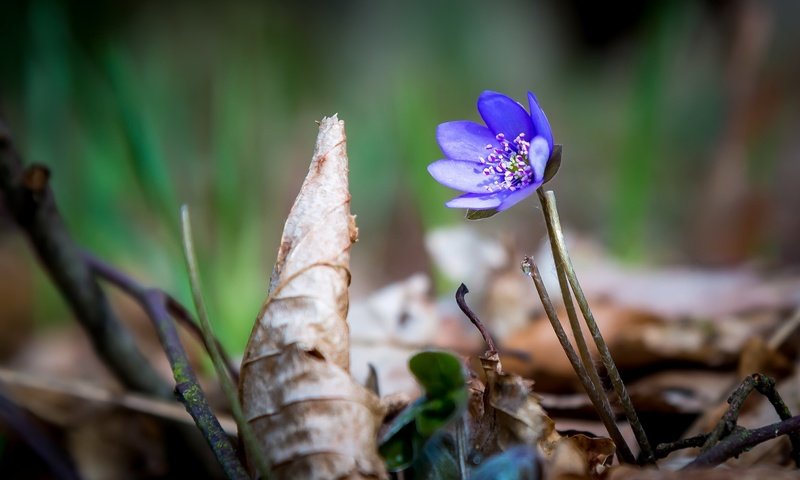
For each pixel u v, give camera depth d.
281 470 0.26
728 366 0.39
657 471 0.26
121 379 0.39
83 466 0.40
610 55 1.12
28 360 0.59
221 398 0.41
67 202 0.58
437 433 0.27
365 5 1.22
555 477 0.26
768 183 0.61
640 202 0.56
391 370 0.38
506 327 0.44
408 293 0.43
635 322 0.44
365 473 0.26
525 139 0.28
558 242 0.27
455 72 1.04
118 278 0.37
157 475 0.40
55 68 0.54
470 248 0.52
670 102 0.84
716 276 0.49
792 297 0.44
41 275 0.62
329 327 0.27
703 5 0.76
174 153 0.76
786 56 0.81
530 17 1.16
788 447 0.31
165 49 1.08
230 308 0.49
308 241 0.27
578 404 0.34
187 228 0.27
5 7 0.93
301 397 0.27
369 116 0.85
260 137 0.63
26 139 0.82
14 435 0.41
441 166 0.28
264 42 0.87
